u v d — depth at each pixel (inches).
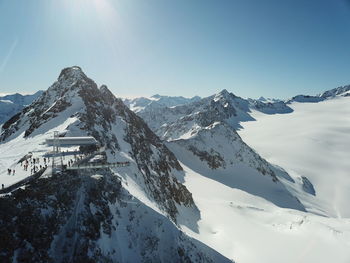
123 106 4475.9
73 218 1301.7
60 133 2432.3
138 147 3398.1
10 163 1804.9
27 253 1071.6
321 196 6087.6
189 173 5004.9
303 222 2635.3
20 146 2324.1
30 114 3937.0
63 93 3784.5
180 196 3115.2
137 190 2049.7
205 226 2760.8
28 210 1153.4
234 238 2445.9
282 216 2979.8
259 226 2785.4
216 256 1779.0
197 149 5876.0
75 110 3083.2
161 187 2869.1
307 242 2260.1
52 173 1390.3
